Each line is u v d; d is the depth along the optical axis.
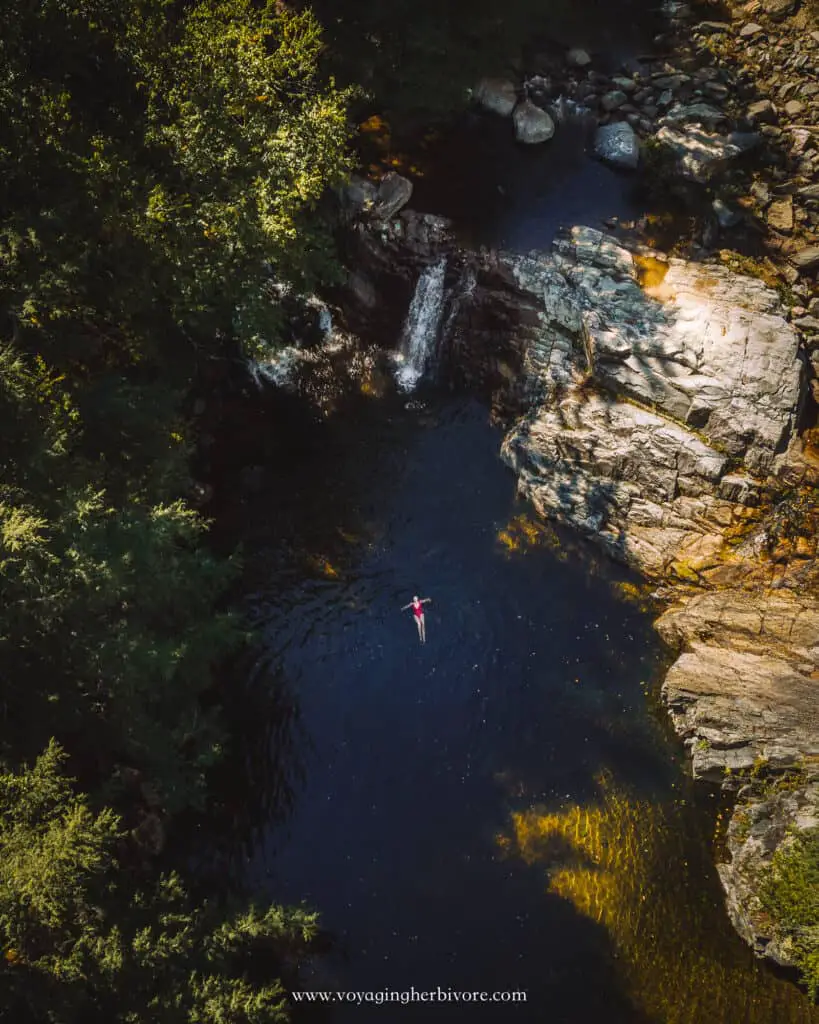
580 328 38.94
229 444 39.38
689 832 29.61
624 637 34.44
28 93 27.52
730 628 33.41
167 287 30.92
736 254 41.69
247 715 32.28
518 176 43.97
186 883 28.47
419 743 31.92
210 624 30.05
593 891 28.52
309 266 34.41
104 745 28.02
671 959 27.17
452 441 40.06
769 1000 26.36
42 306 26.84
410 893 28.66
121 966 22.50
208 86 30.05
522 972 27.09
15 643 24.92
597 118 45.97
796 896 27.06
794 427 36.88
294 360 41.47
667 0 49.62
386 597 35.38
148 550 26.70
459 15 40.03
